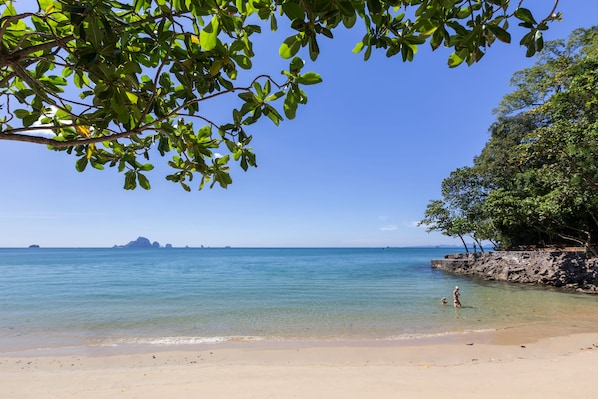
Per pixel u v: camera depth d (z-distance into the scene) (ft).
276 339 36.88
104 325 44.73
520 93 107.45
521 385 20.59
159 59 6.70
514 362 26.94
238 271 149.07
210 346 34.30
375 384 21.47
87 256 341.21
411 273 131.85
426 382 21.74
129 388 21.47
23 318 49.70
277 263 218.18
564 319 45.91
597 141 45.96
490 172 111.04
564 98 49.21
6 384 22.81
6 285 94.84
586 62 50.72
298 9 4.36
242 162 7.86
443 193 127.95
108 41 4.57
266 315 50.60
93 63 4.48
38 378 24.27
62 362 29.25
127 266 185.88
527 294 70.79
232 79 7.30
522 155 59.88
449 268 133.90
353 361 28.76
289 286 89.51
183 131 8.13
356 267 174.40
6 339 37.99
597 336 36.29
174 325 44.45
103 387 21.83
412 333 39.11
